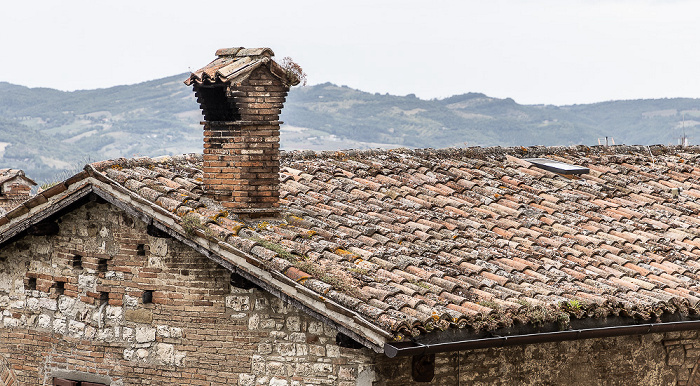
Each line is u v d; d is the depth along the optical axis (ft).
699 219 54.29
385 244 41.63
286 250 37.78
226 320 41.09
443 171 54.65
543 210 51.26
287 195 46.24
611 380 43.98
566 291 40.75
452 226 45.57
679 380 46.47
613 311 40.27
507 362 40.42
